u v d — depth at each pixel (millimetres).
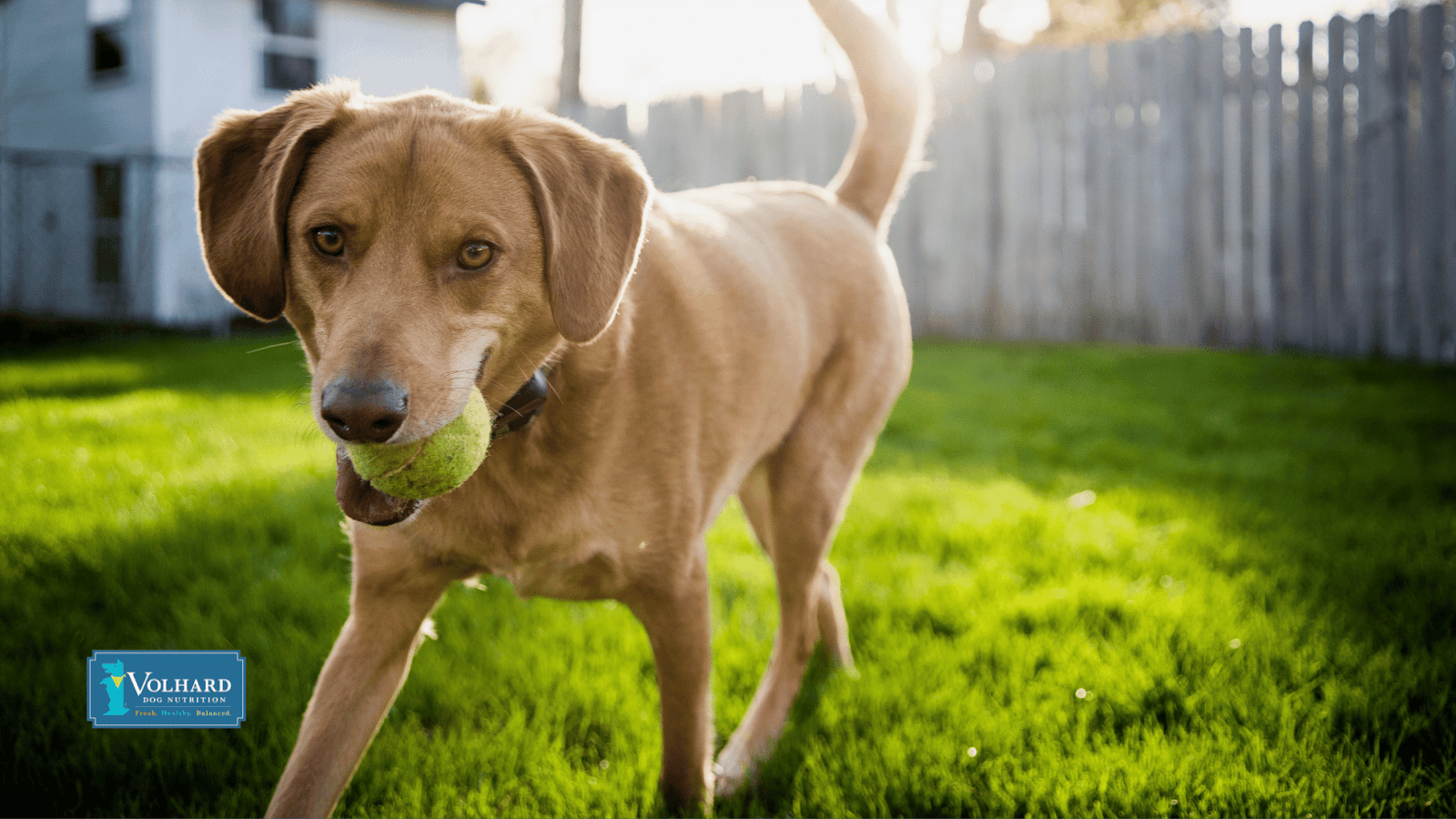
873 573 3414
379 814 2076
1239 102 8016
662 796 2135
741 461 2398
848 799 2160
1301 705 2357
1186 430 5387
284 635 2826
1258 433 5180
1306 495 4066
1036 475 4609
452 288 1722
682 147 10023
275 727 2375
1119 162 8453
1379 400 5910
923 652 2787
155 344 9953
